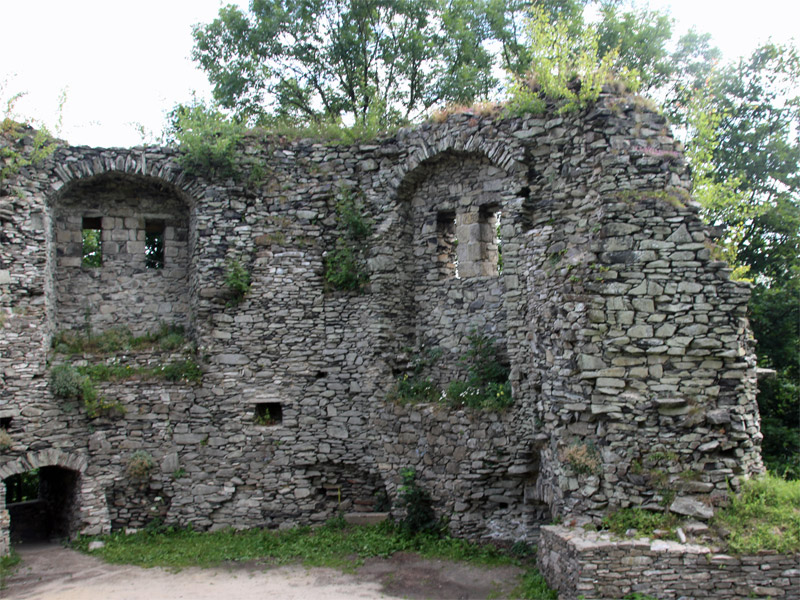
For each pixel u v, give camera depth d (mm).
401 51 22344
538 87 13180
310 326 15000
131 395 14352
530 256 12430
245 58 22656
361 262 14992
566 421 10602
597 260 10305
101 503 13883
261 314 14969
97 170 14867
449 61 22953
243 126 15555
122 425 14227
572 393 10484
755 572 8883
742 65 22312
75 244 15719
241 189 15133
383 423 14078
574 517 10117
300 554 12562
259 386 14828
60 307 15500
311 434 14742
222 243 15055
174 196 16328
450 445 13062
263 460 14633
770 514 9336
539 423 11969
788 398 19797
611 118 11680
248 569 11852
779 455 18750
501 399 12836
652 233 10203
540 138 12945
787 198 21609
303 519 14555
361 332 14805
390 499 13859
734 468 9727
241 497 14500
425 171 14922
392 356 14703
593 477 9992
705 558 8945
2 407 13320
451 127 14172
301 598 10391
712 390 9898
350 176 15211
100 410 14078
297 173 15320
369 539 13000
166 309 16141
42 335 13977
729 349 9922
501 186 13891
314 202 15234
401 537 12969
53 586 11211
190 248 16016
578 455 10180
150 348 15312
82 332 15562
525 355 12648
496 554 12180
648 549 9039
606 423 10055
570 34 20156
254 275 15023
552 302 11289
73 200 15750
